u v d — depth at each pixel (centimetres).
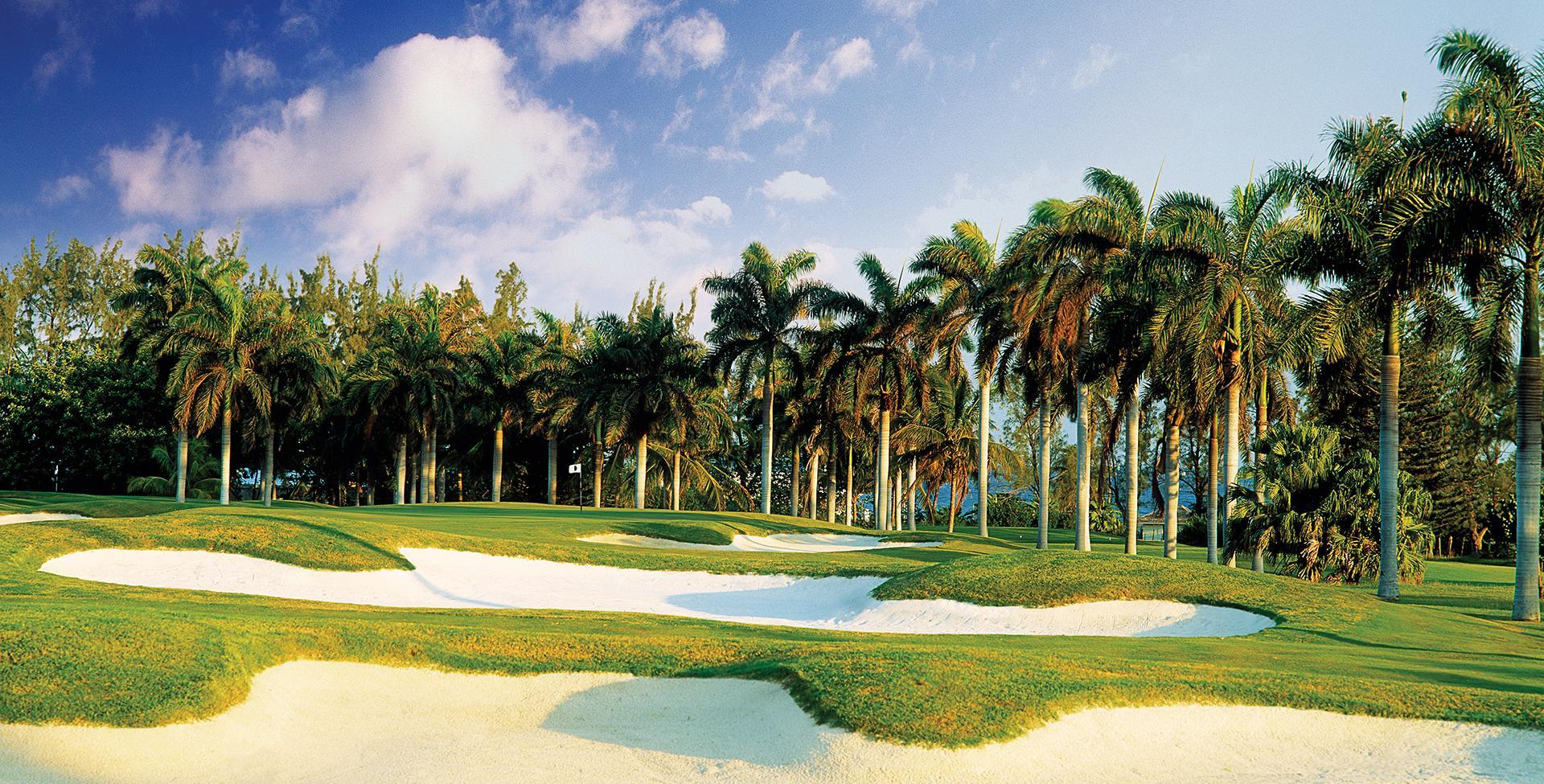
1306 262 2395
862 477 7625
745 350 4875
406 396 5431
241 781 894
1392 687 1129
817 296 4756
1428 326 2388
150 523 2362
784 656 1212
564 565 2527
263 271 7519
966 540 4156
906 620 1972
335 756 968
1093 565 2166
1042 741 948
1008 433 7912
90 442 5541
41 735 896
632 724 1054
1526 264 2094
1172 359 3056
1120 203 3256
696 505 7050
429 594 2138
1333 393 3216
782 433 6228
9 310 7212
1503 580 3253
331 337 7206
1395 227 2147
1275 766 959
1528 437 2066
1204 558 4106
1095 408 4094
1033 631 1870
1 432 5559
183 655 1062
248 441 4625
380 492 7556
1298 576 2875
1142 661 1253
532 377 5700
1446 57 2092
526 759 953
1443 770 943
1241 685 1106
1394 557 2325
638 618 1773
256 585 2086
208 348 4338
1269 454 2975
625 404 5106
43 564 2017
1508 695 1111
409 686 1147
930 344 4234
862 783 867
